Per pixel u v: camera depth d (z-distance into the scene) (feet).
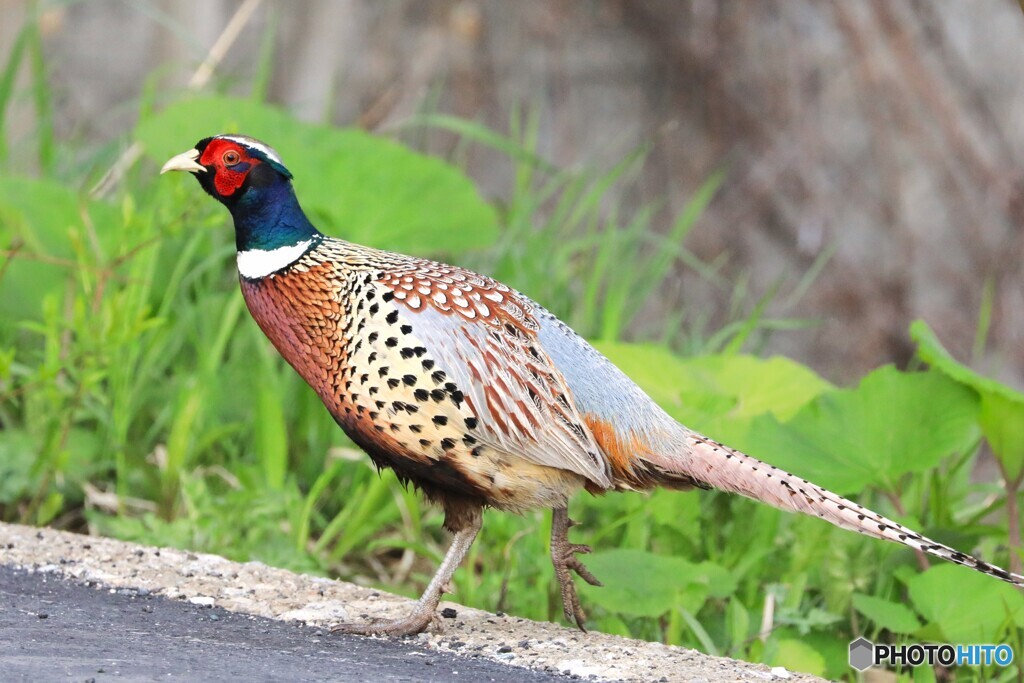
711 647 25.80
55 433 32.48
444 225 40.06
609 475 23.85
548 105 75.66
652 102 74.59
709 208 71.87
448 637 23.12
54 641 20.21
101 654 19.57
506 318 23.27
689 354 43.73
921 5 68.13
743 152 72.08
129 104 45.57
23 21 49.19
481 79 75.56
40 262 36.86
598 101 75.46
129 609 23.03
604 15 75.20
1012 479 29.22
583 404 23.34
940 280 68.18
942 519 31.27
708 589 26.89
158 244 35.47
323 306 23.35
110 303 31.09
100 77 67.67
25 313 36.42
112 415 34.22
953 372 28.78
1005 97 68.54
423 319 22.70
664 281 60.39
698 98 73.26
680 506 30.32
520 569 30.55
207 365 34.96
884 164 69.21
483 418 22.66
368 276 23.13
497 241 43.09
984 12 68.95
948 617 25.80
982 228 67.67
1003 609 25.66
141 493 34.04
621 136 65.41
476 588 30.35
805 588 29.50
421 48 75.05
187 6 52.75
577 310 43.06
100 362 31.40
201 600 24.12
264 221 23.77
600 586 24.30
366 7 74.59
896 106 68.54
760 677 21.48
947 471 33.78
